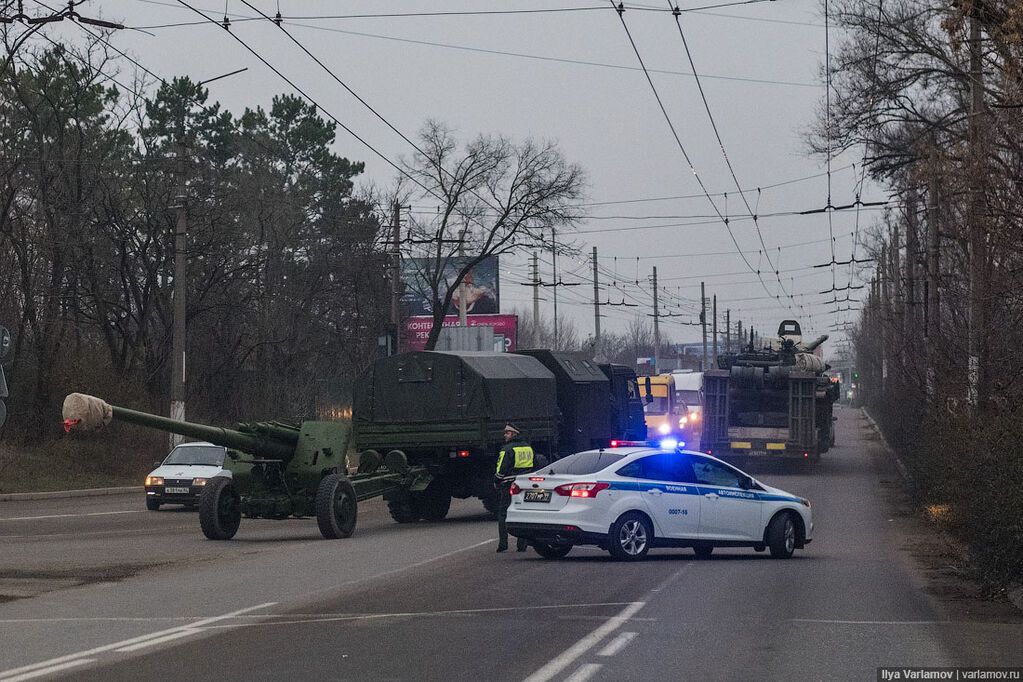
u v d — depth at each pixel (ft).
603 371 113.09
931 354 96.73
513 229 206.39
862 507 101.91
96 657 35.42
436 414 88.22
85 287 154.51
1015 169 61.26
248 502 78.43
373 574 56.65
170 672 32.91
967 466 59.67
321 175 250.37
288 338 181.78
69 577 56.29
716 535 63.46
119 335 164.14
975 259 76.74
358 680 31.50
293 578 55.36
